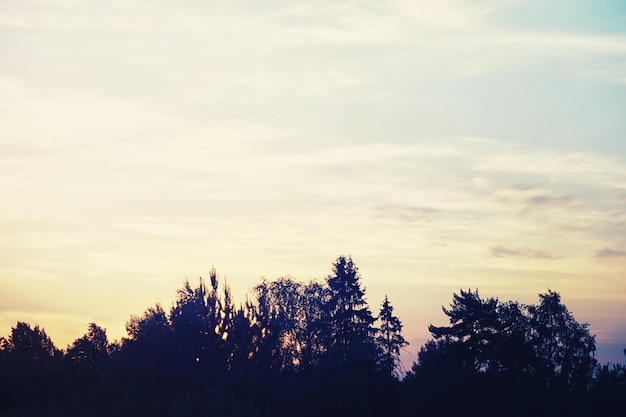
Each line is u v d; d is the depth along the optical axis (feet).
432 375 222.69
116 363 206.39
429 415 209.87
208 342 212.64
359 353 215.72
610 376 230.07
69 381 196.03
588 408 220.64
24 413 173.68
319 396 196.13
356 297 335.88
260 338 220.84
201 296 222.07
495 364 234.17
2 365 199.21
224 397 188.24
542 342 246.47
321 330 315.17
